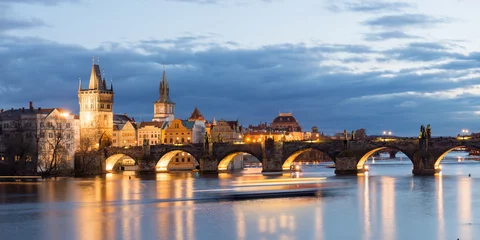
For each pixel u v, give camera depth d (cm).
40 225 13662
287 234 12381
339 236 12162
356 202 16588
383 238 11962
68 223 13862
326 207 15725
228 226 13225
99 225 13562
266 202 16850
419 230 12619
